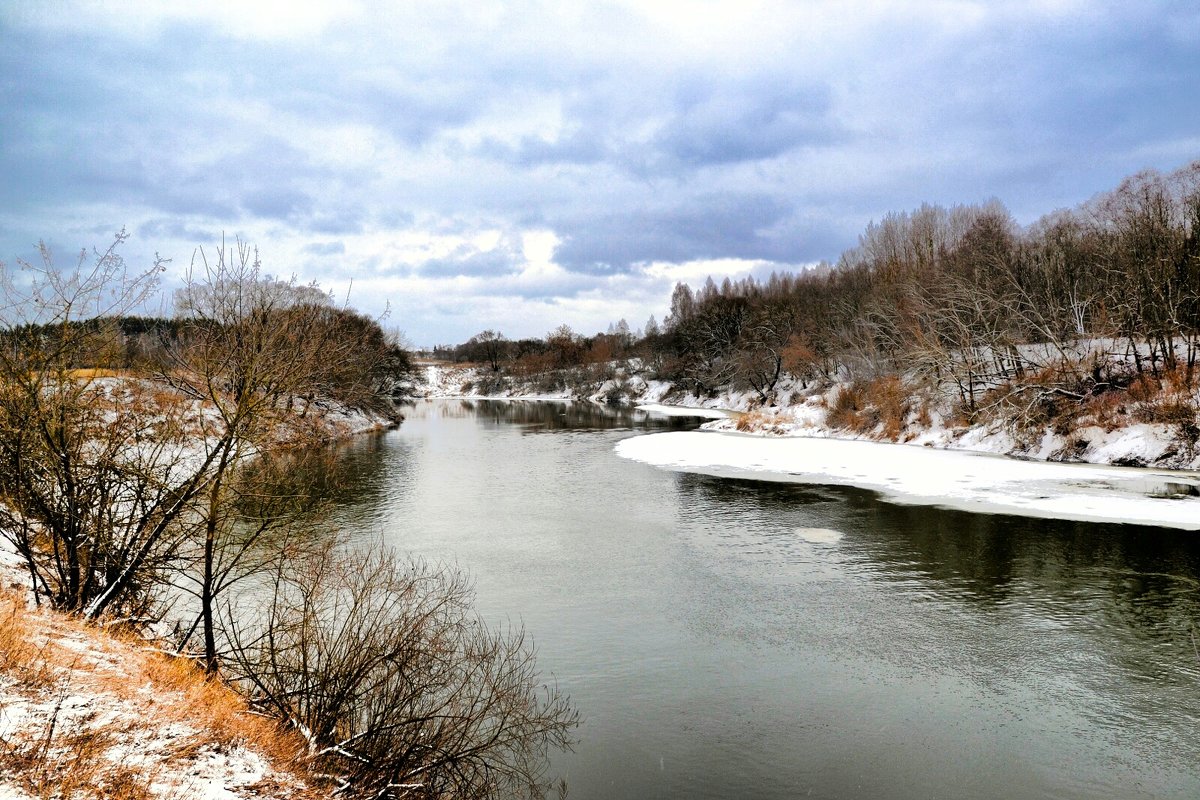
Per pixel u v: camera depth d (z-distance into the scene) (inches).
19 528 434.0
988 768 403.5
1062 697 483.8
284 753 298.0
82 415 405.1
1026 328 1893.5
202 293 398.3
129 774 223.5
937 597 674.2
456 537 908.0
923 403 1916.8
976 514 994.7
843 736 436.1
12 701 242.7
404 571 730.2
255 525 499.8
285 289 434.9
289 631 375.6
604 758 408.8
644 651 557.6
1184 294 1540.4
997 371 1870.1
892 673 521.0
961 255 2423.7
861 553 824.3
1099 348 1627.7
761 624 613.0
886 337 2326.5
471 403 4761.3
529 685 467.5
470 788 334.3
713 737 433.1
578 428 2578.7
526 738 400.5
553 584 717.9
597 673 519.2
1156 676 510.6
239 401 374.3
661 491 1226.6
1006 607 644.7
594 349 5649.6
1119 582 700.0
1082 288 1990.7
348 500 1153.4
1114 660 536.4
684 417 3117.6
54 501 397.4
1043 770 401.7
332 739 329.1
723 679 510.6
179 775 238.7
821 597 677.9
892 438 1886.1
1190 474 1224.2
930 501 1093.1
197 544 433.4
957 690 495.2
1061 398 1579.7
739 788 382.0
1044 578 717.9
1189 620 605.3
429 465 1558.8
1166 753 417.4
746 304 4028.1
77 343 396.2
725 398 3595.0
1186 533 860.6
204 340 390.0
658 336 4945.9
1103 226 2341.3
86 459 409.7
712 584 717.9
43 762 210.1
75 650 312.7
